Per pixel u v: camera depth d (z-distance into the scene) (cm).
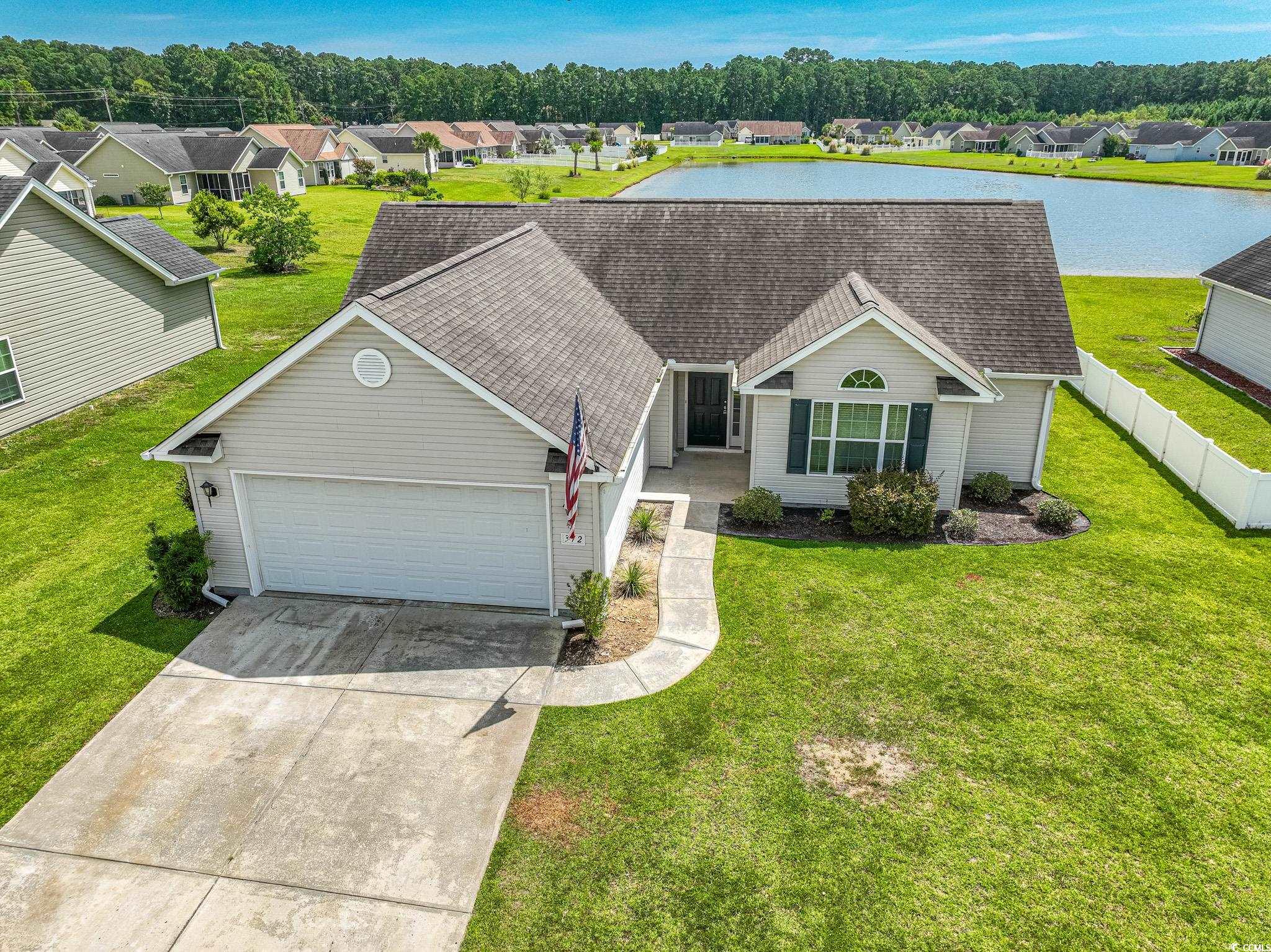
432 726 1052
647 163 11588
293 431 1244
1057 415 2245
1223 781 950
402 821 906
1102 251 4872
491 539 1286
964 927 776
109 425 2073
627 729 1043
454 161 10288
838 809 912
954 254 1912
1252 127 11350
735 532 1591
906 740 1018
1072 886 818
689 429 2005
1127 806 914
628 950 757
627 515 1546
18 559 1462
